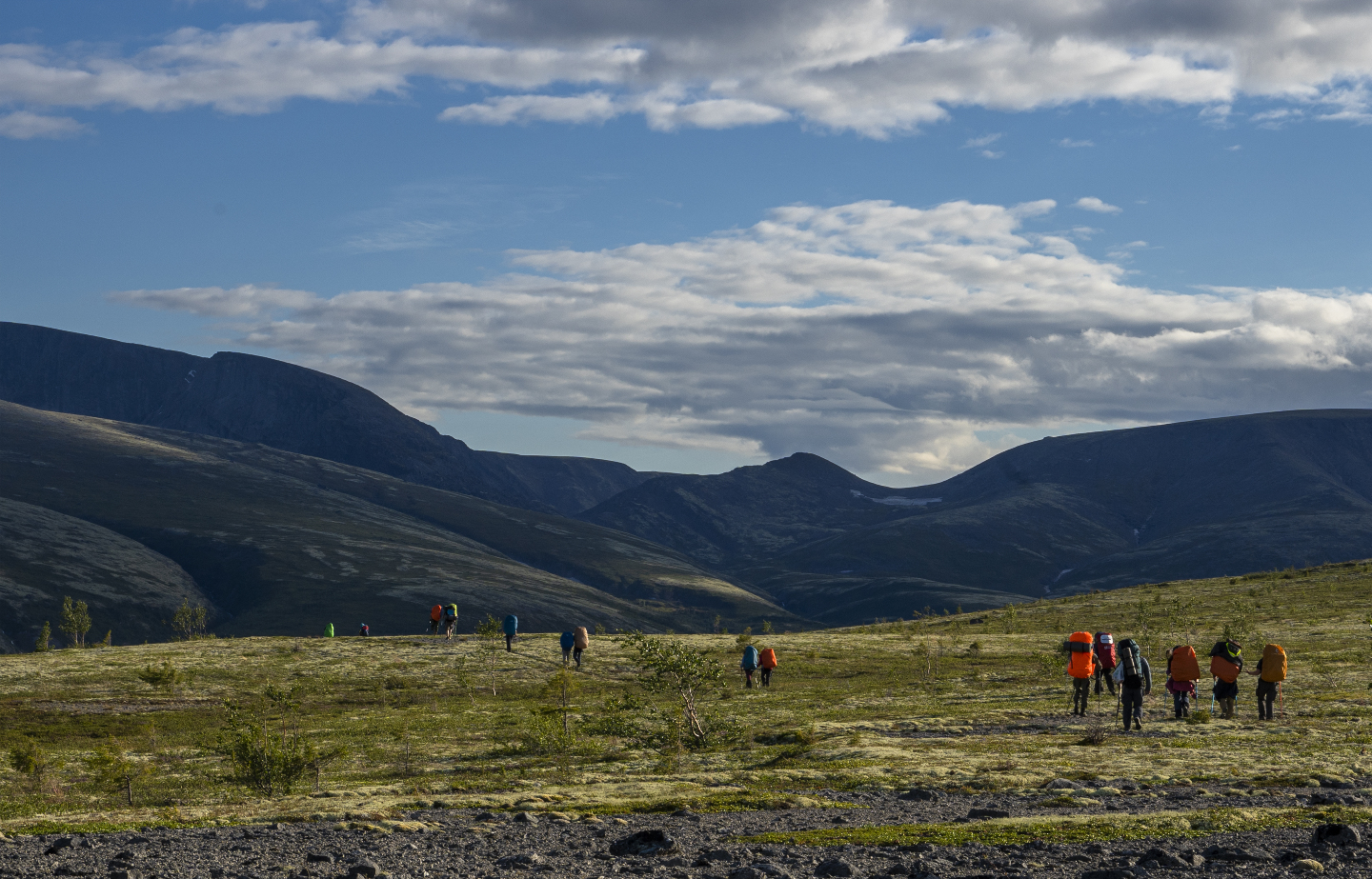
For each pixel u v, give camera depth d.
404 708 54.38
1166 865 12.03
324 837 16.41
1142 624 79.06
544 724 34.16
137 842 16.14
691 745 32.53
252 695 57.62
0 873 13.47
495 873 13.02
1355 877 11.23
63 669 64.06
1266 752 23.00
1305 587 106.19
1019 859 13.02
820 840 14.87
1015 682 50.56
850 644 78.19
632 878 12.63
